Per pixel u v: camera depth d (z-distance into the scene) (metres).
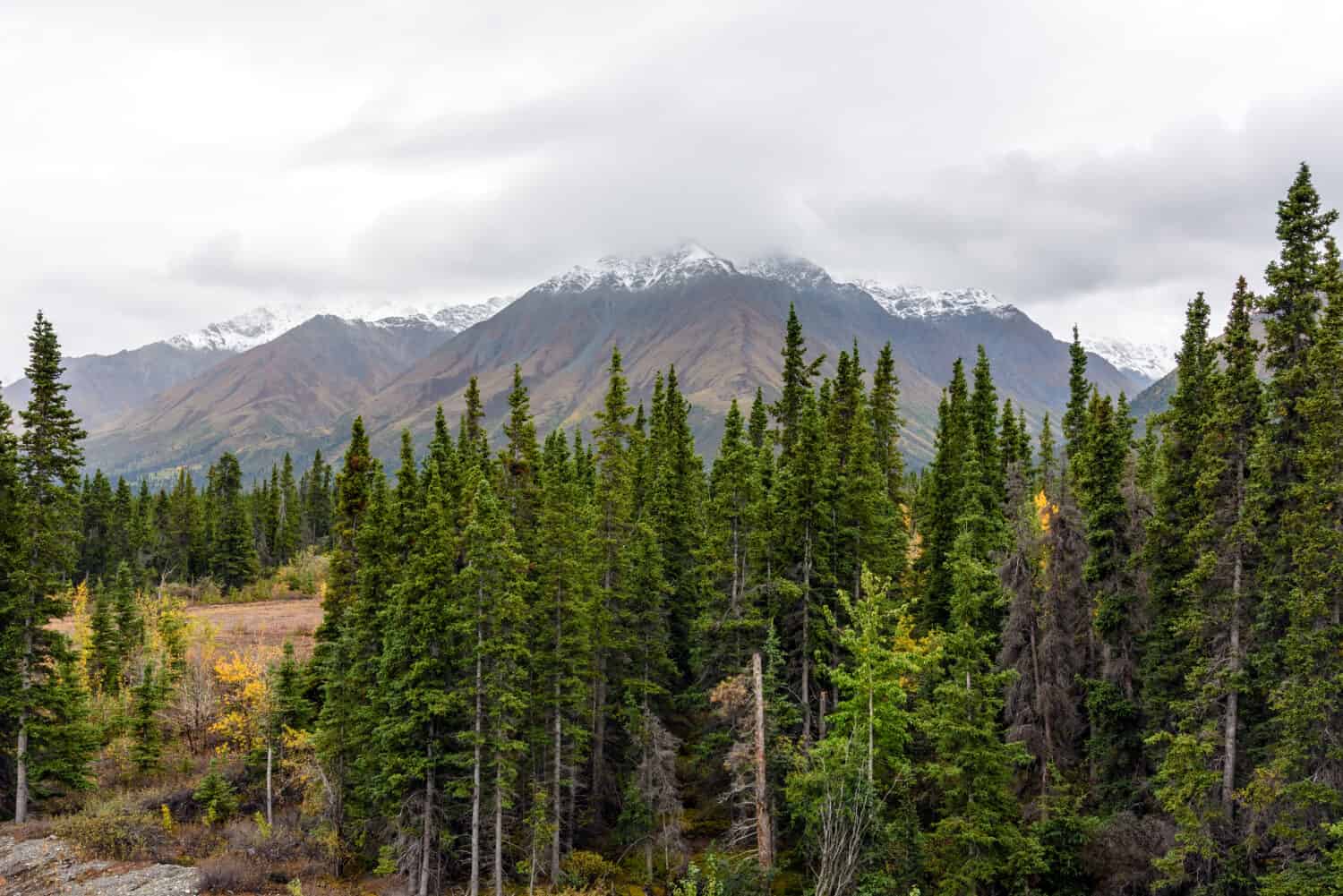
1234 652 27.16
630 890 35.69
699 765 41.09
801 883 33.56
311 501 135.50
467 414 56.81
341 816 38.50
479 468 42.72
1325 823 23.36
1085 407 51.09
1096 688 34.28
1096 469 36.69
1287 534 25.41
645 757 36.72
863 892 27.66
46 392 39.31
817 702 38.84
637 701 40.94
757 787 33.12
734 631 38.28
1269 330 26.52
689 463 57.94
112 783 44.44
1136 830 29.86
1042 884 30.53
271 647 65.88
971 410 59.25
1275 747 25.45
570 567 36.28
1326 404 24.22
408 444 45.16
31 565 39.06
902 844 29.75
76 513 40.50
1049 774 34.03
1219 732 27.66
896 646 38.09
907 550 56.97
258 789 43.22
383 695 35.69
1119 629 34.75
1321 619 24.92
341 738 38.47
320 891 35.03
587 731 38.56
